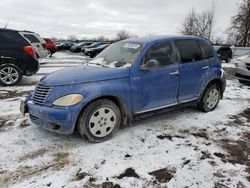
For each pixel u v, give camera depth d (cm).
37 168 322
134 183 298
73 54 2998
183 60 482
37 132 425
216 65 551
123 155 358
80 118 372
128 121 423
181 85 480
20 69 802
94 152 364
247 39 4100
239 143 408
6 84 790
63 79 375
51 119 360
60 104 359
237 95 741
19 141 391
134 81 412
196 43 521
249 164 345
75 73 391
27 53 797
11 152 357
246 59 896
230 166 337
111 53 472
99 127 389
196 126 473
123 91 399
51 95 368
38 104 378
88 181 299
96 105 379
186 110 566
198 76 510
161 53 452
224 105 620
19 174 309
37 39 1466
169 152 371
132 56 431
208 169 329
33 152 360
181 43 490
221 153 372
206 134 439
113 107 396
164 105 462
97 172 317
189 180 305
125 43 480
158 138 416
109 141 398
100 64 449
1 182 293
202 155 365
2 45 768
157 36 487
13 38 787
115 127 407
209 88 544
